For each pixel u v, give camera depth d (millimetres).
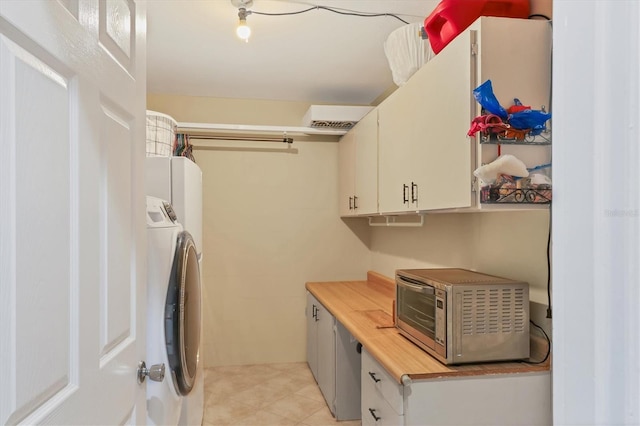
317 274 3885
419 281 1831
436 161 1789
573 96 466
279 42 2562
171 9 2146
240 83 3338
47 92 634
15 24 549
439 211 1922
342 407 2744
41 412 614
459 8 1618
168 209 1742
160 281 1387
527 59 1494
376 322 2324
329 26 2346
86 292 763
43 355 618
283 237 3830
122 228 970
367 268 3967
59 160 669
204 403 2986
